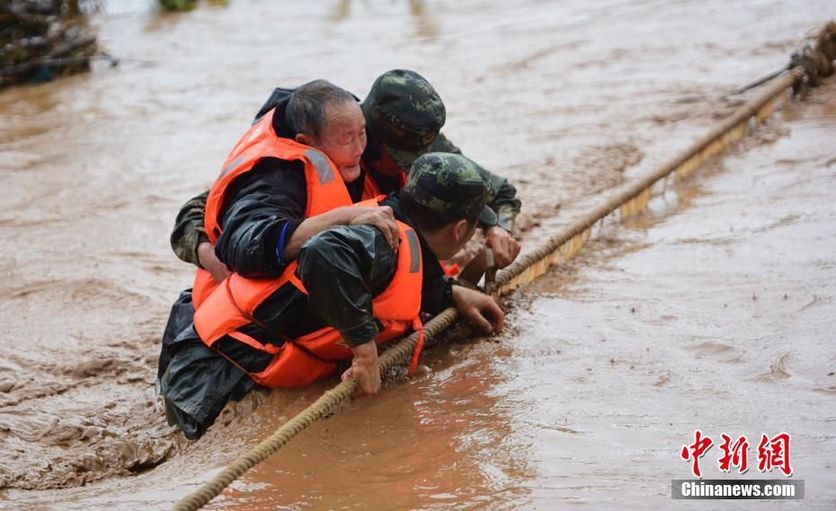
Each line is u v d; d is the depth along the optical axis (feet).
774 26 92.17
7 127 79.25
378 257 29.63
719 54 84.07
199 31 115.96
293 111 31.35
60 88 92.94
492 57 91.45
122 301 44.42
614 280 39.99
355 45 102.83
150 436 32.63
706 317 35.29
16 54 96.37
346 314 29.17
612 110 70.44
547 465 26.09
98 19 124.16
